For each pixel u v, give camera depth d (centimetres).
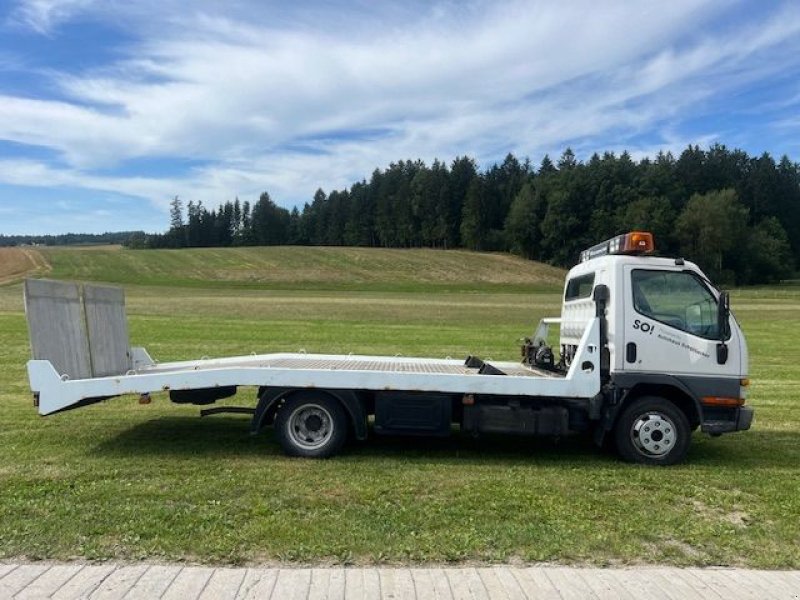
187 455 741
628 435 751
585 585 423
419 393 750
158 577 419
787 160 11019
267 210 15312
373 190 14875
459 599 399
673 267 759
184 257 8975
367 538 488
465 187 12912
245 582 414
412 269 8744
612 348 752
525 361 928
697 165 10931
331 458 739
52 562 442
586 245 9775
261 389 773
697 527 532
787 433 948
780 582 435
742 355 755
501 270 8956
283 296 5272
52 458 716
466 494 604
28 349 1750
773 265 9375
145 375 736
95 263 8144
